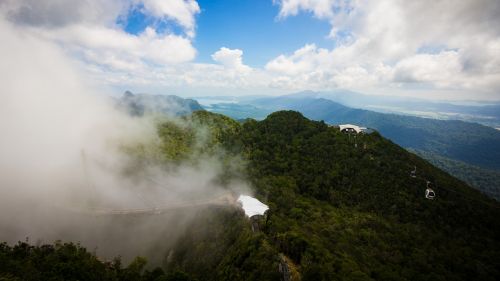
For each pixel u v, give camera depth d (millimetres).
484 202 151125
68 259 90562
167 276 85000
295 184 143250
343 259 83875
